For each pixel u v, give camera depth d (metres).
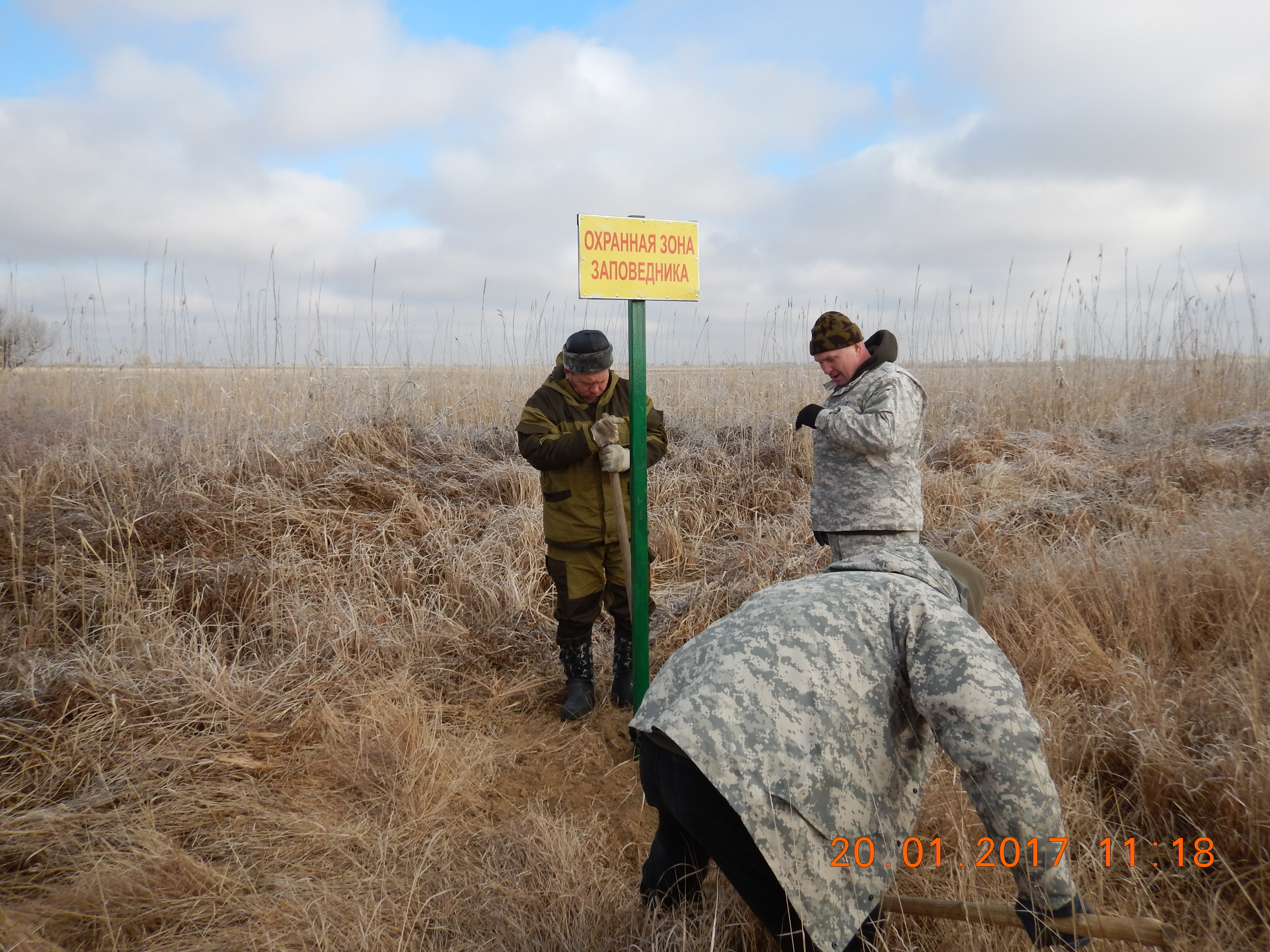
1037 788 1.63
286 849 2.72
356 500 5.42
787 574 5.04
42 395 7.48
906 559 2.07
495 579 4.89
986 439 7.10
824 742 1.73
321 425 6.22
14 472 5.04
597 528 3.75
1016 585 4.36
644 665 3.53
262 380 7.52
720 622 2.01
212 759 3.12
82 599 3.99
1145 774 2.77
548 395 3.73
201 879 2.50
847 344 3.30
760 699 1.75
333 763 3.22
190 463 5.42
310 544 4.90
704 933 2.22
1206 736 2.90
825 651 1.81
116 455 5.43
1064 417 8.18
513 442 6.88
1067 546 4.80
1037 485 6.25
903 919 2.24
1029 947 2.07
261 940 2.30
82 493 4.96
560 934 2.30
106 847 2.61
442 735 3.46
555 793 3.24
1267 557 3.96
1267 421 7.16
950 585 2.06
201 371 7.86
